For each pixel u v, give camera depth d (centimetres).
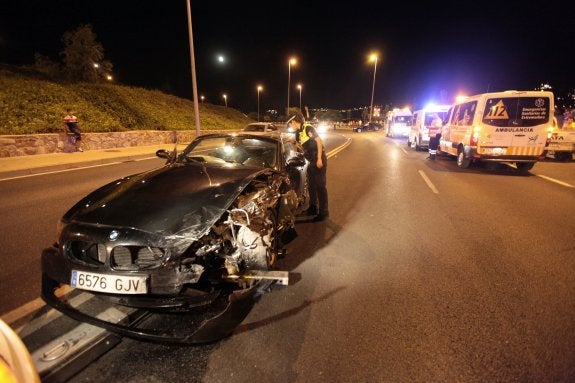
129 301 222
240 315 260
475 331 247
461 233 469
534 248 414
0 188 698
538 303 288
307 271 343
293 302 284
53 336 230
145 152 1377
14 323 243
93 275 222
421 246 417
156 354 218
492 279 331
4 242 394
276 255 344
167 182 310
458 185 821
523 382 199
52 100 1518
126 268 223
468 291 306
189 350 222
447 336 241
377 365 211
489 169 1096
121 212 247
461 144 1099
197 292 232
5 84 1452
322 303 283
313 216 543
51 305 231
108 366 205
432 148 1395
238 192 293
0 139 1064
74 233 230
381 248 409
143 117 1945
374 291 304
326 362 213
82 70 2205
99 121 1568
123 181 329
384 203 634
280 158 434
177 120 2238
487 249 409
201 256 244
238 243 264
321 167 502
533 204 639
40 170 923
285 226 372
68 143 1284
